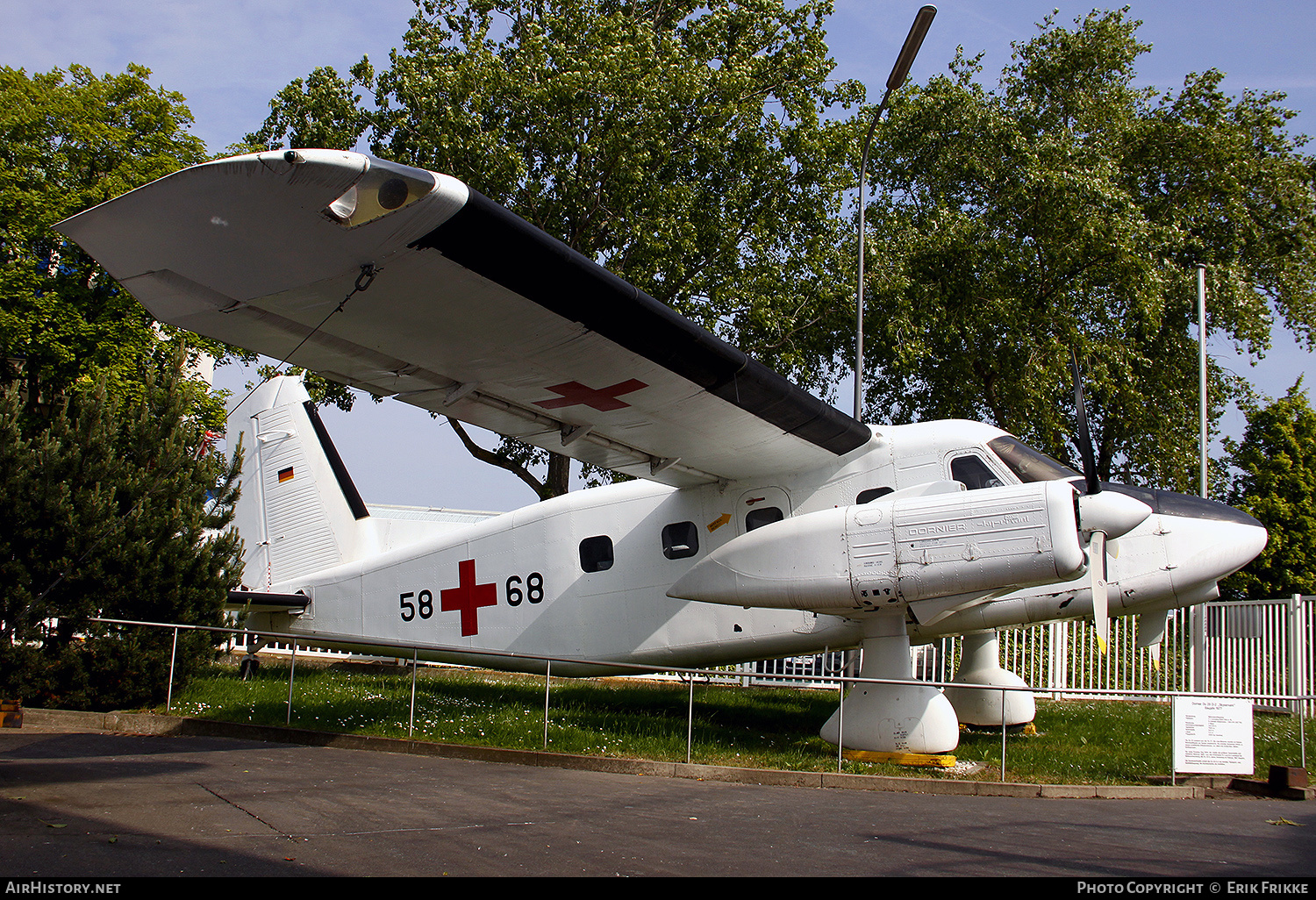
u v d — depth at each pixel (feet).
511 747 27.71
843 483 32.35
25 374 60.75
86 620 31.07
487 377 25.52
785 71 66.49
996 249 71.77
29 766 21.63
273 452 45.68
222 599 34.83
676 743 28.76
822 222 67.87
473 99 58.95
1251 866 15.90
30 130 61.77
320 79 62.23
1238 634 47.29
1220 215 79.41
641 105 59.57
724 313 66.13
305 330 22.27
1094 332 77.20
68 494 30.60
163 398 34.53
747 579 29.12
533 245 19.10
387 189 16.67
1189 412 77.51
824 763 27.12
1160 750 31.45
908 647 29.35
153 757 23.88
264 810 17.60
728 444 30.78
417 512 75.66
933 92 77.00
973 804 22.50
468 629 39.50
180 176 16.26
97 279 62.95
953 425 31.45
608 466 33.09
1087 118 77.87
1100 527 27.17
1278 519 73.31
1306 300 81.20
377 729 29.50
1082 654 50.24
